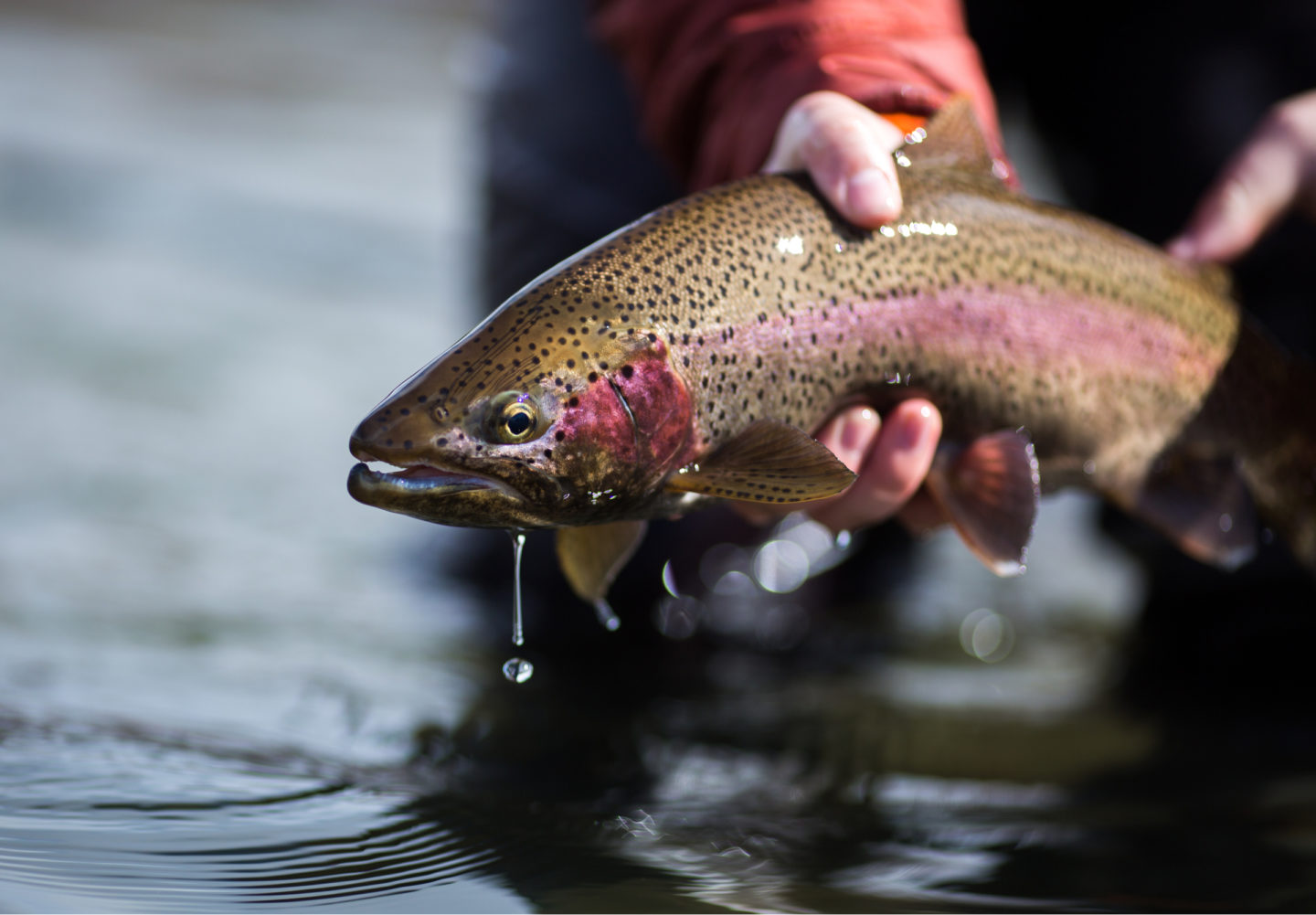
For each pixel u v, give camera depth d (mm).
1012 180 1037
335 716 1090
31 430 1659
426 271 2656
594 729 1121
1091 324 1019
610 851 953
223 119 3734
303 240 2693
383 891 901
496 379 925
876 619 1423
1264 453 1065
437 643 1236
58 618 1193
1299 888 964
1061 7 1269
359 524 1535
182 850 913
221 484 1582
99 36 4789
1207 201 1108
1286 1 1236
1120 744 1137
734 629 1361
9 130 3043
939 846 997
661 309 945
